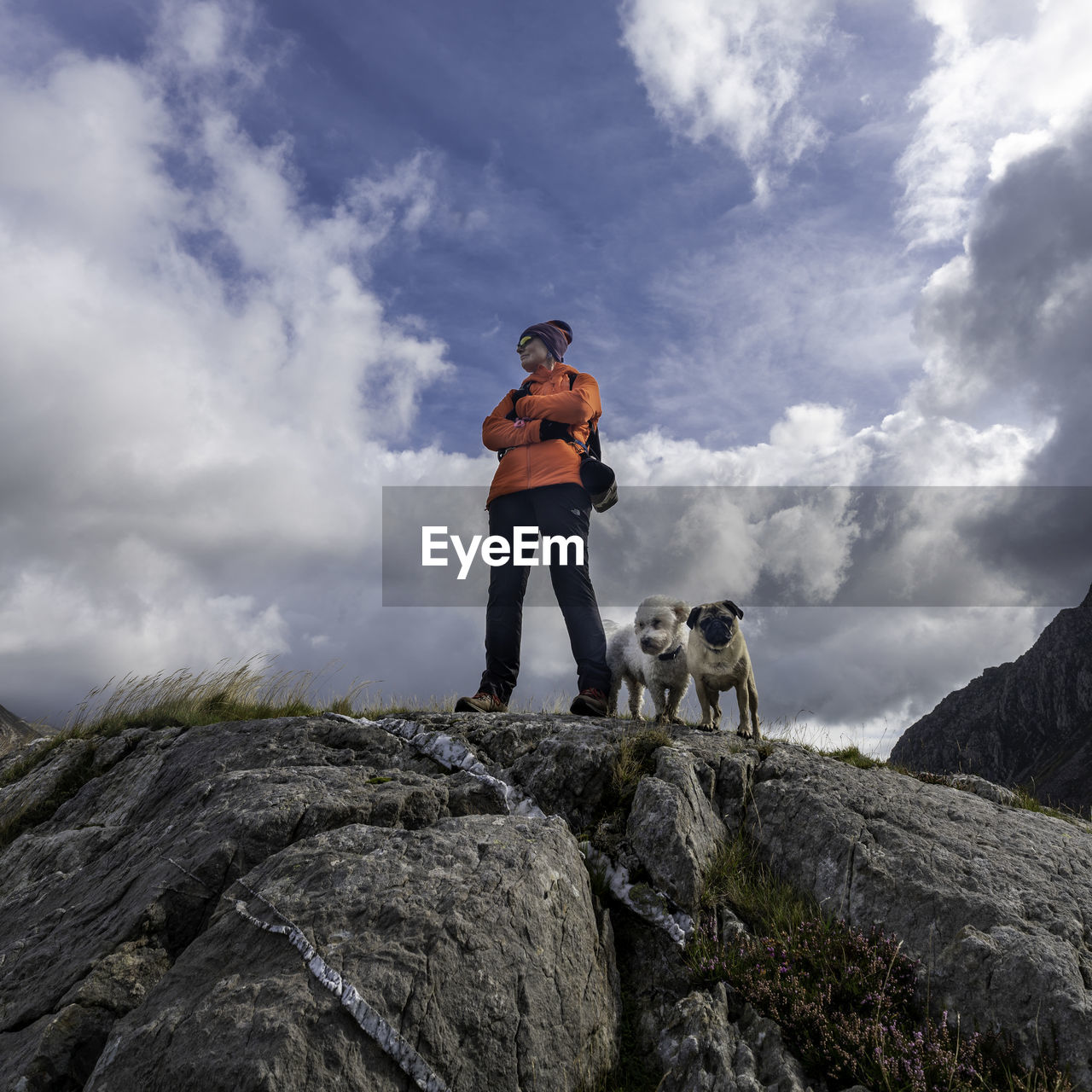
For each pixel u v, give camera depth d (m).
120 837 5.07
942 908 3.72
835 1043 3.12
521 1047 2.86
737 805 4.63
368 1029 2.61
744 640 5.47
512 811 4.46
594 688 6.01
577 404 6.33
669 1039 3.29
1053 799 5.85
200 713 7.37
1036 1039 3.14
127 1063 2.63
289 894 3.20
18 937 4.07
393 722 5.50
